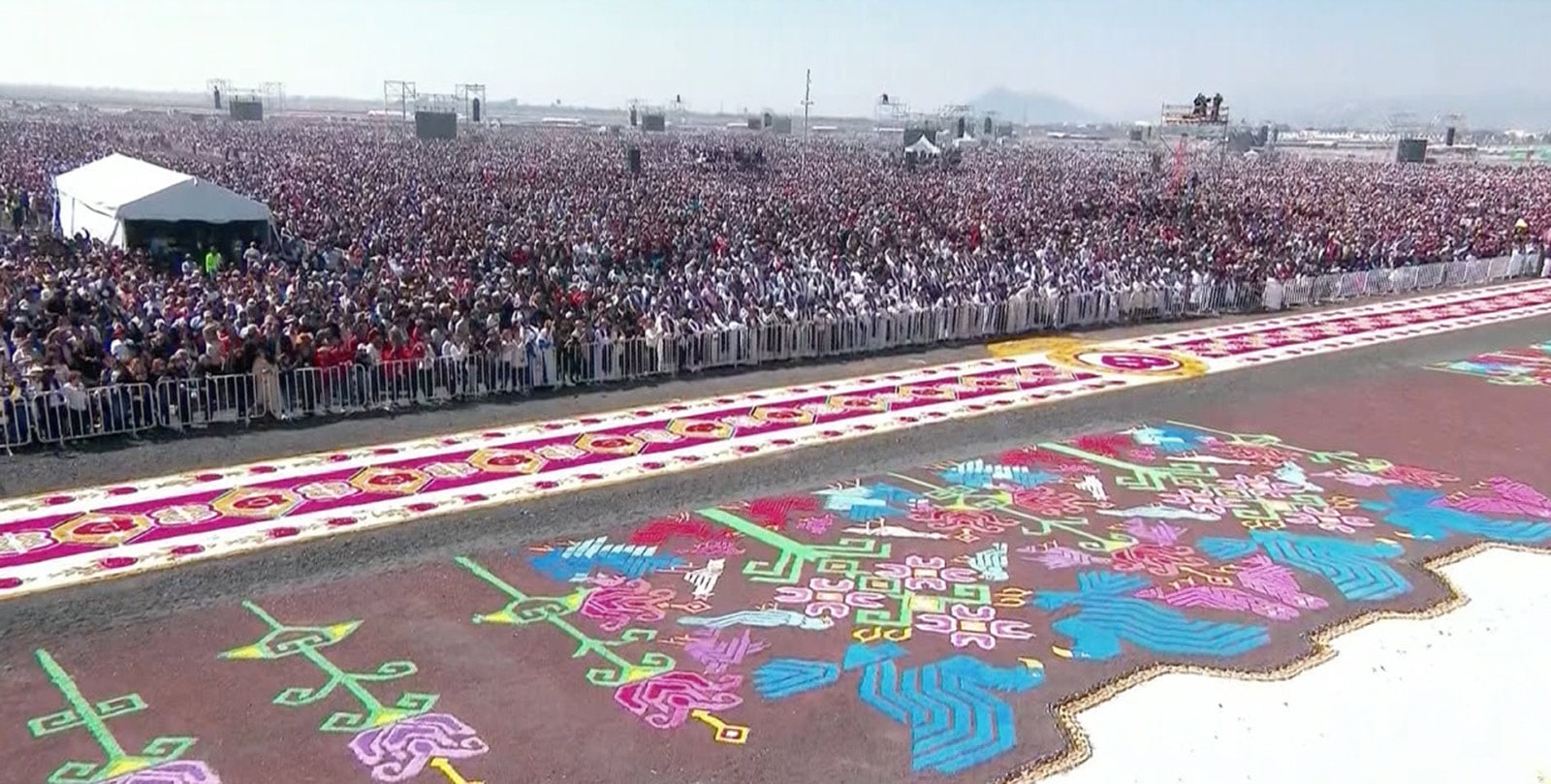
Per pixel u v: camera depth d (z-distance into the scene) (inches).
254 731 410.6
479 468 722.2
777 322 1056.8
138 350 797.2
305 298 981.8
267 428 786.2
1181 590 563.5
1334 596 562.3
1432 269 1664.6
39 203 1775.3
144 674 450.0
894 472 746.2
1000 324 1226.0
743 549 603.8
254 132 4244.6
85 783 374.9
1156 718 439.5
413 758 395.5
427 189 2043.6
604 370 961.5
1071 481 736.3
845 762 401.7
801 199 2155.5
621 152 3659.0
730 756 403.5
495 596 535.5
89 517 612.1
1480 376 1082.7
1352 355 1177.4
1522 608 553.9
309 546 587.8
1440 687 471.8
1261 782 398.3
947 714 436.8
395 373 853.2
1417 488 734.5
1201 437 847.1
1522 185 3034.0
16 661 456.8
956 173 3176.7
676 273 1242.6
